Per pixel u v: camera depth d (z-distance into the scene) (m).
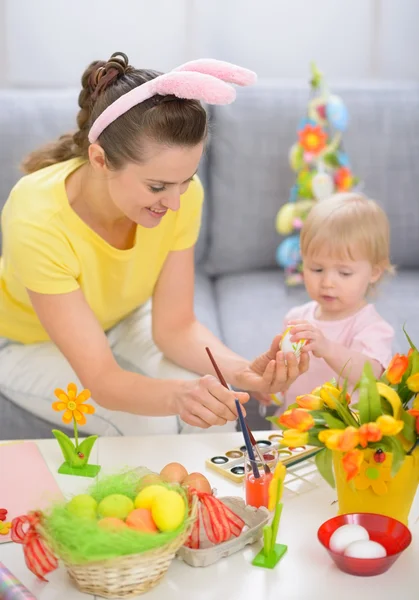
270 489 1.08
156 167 1.30
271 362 1.41
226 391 1.32
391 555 1.02
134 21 2.79
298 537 1.13
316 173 2.32
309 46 2.85
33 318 1.78
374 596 1.00
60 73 2.81
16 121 2.38
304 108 2.47
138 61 2.82
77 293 1.53
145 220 1.40
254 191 2.45
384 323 1.79
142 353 1.76
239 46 2.84
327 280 1.78
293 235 2.46
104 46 2.80
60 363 1.76
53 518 0.99
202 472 1.29
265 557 1.07
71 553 0.96
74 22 2.77
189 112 1.30
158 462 1.32
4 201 2.34
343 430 1.07
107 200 1.51
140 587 1.00
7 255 1.68
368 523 1.08
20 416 1.75
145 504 1.04
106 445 1.37
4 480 1.25
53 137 2.37
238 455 1.32
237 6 2.80
